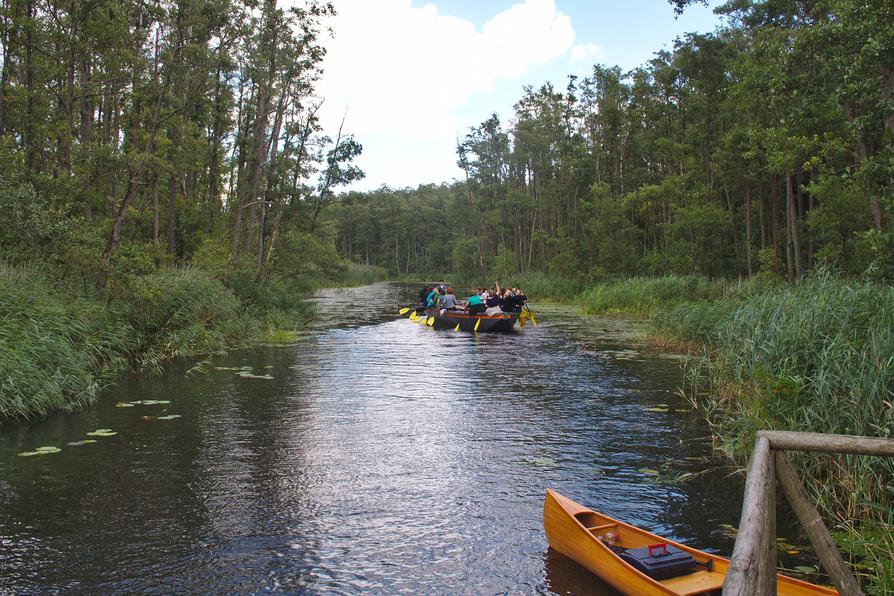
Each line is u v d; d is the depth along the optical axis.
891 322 6.75
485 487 6.17
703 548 4.84
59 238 12.58
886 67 11.23
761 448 2.63
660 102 36.88
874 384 5.79
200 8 16.14
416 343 17.61
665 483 6.30
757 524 2.15
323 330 21.48
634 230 35.03
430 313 23.44
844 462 5.68
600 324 22.78
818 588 3.51
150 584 4.25
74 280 13.04
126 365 12.64
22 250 12.50
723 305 14.80
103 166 14.48
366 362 14.04
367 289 58.62
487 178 55.59
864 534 4.90
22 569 4.44
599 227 34.75
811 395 6.76
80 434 7.93
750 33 29.69
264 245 28.02
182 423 8.51
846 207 18.70
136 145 16.38
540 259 51.41
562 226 43.34
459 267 67.06
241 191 25.09
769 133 17.98
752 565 1.96
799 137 16.66
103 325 12.45
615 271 35.16
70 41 15.73
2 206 11.44
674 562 3.97
